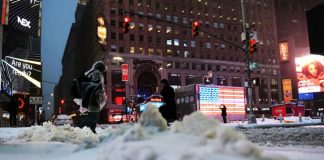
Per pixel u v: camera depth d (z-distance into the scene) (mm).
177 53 94000
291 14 125938
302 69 73125
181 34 95562
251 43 23938
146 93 87062
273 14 113500
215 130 2672
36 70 75000
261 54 108312
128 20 20344
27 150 5754
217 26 102000
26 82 72438
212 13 102000
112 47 85625
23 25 72375
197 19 99312
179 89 32938
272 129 14859
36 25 76188
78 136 8602
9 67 67188
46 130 9156
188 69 94312
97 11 96250
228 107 33062
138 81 87000
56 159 4266
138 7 91125
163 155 2309
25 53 72500
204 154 2203
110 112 81438
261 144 8992
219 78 98500
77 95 10586
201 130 2904
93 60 104375
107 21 86188
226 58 101312
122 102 83000
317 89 70500
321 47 15695
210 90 31859
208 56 98625
